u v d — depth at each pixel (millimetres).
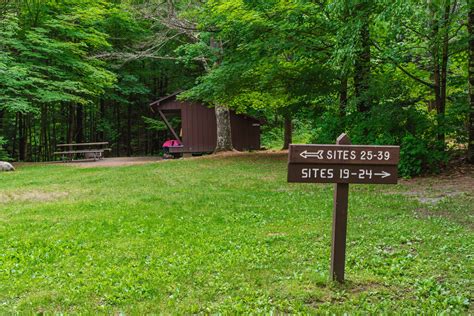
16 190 10508
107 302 3748
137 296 3838
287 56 15359
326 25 11539
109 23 22703
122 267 4602
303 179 3818
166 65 28453
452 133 10812
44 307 3670
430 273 4137
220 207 7688
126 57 20078
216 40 17500
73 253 5172
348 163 3848
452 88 13086
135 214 7207
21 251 5250
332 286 3893
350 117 12430
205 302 3686
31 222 6773
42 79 17766
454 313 3301
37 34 17641
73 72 19688
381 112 10992
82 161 19672
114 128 33656
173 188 10125
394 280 4000
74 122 28766
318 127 14484
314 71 13406
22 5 17781
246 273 4324
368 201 7738
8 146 26797
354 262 4555
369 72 12008
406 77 12211
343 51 9094
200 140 21703
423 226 5812
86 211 7605
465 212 6594
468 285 3836
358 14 9383
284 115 16375
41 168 15789
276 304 3582
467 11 9570
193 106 21594
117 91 29062
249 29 12336
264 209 7441
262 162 15008
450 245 4910
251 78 14766
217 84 15078
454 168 10445
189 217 6953
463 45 10562
